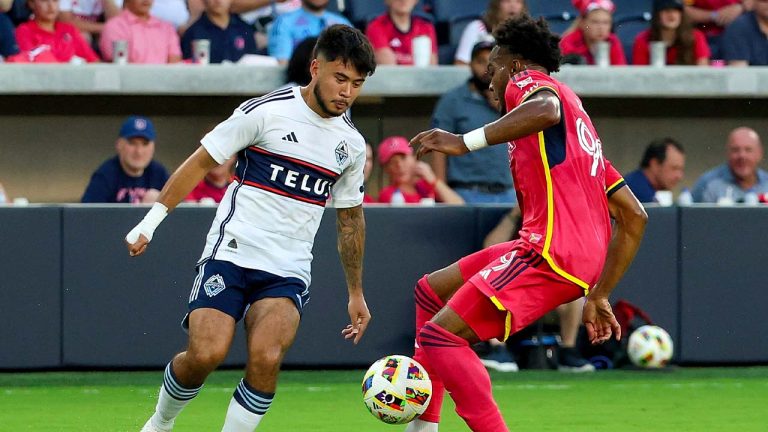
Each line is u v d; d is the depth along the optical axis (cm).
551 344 3303
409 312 3180
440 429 2344
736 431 2366
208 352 1659
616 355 3284
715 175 3641
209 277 1716
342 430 2330
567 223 1741
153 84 3522
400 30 3825
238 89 3562
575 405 2691
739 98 4084
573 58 3775
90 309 3058
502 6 3647
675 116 4097
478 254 1914
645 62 3944
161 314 3080
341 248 1864
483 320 1739
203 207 3084
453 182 3447
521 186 1781
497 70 1856
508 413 2569
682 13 3928
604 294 1931
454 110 3378
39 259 3038
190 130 3862
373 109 3916
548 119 1683
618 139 4081
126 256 3066
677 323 3291
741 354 3316
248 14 3991
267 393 1659
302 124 1734
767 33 4016
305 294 1769
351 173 1817
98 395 2769
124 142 3309
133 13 3716
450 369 1730
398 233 3170
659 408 2658
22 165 3784
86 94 3600
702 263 3291
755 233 3309
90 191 3312
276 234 1738
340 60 1681
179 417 2467
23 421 2405
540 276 1738
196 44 3616
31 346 3039
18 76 3447
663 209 3272
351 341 3158
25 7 3697
